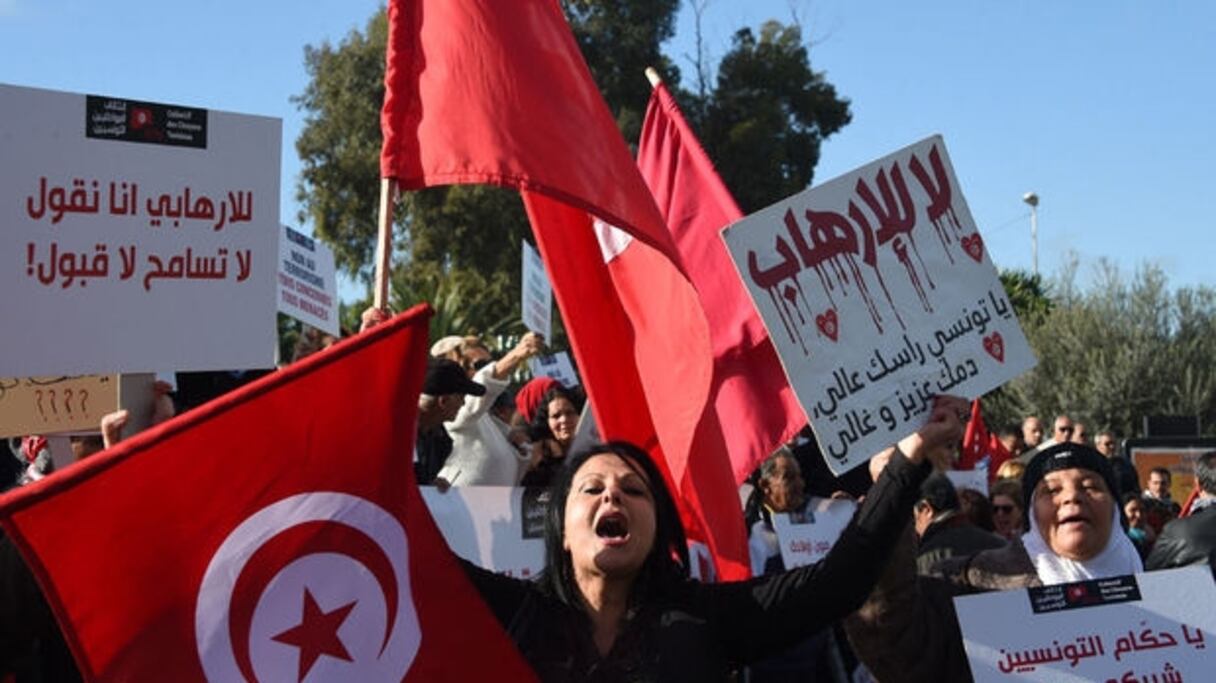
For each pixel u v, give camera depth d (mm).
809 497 7039
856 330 4043
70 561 2543
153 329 4023
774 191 31141
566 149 4332
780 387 5566
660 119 5984
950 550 5645
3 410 4242
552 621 3195
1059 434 12453
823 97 32031
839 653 6602
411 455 2846
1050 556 3898
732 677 3258
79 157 3930
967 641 3494
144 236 4027
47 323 3865
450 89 4312
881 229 4137
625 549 3152
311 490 2740
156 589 2604
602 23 30344
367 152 28766
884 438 4020
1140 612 3564
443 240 29000
